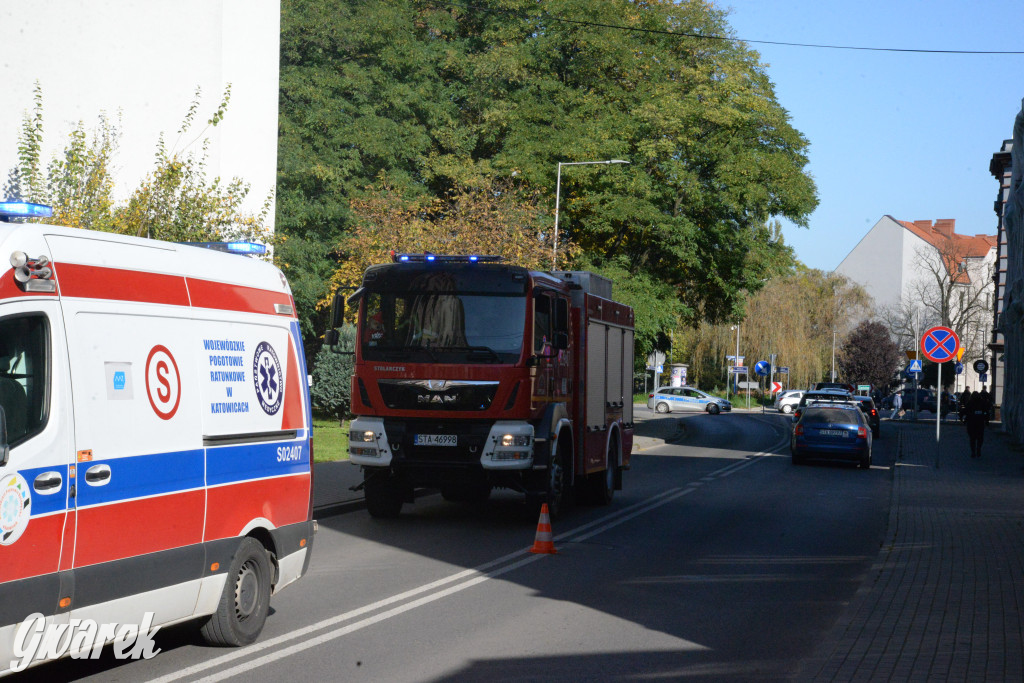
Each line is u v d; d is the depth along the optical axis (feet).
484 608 28.32
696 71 116.16
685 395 212.23
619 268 114.21
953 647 23.52
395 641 24.36
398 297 44.24
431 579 32.48
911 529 45.14
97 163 61.57
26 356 17.76
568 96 112.37
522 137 109.81
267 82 88.07
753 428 151.94
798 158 123.03
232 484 23.07
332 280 95.14
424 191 112.57
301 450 26.37
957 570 34.37
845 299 261.44
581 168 107.45
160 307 21.12
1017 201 124.16
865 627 25.62
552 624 26.53
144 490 20.06
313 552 37.52
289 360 26.17
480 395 42.96
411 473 43.57
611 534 43.50
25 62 73.31
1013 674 21.17
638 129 111.14
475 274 43.88
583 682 21.17
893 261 357.20
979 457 97.71
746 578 33.83
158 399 20.71
